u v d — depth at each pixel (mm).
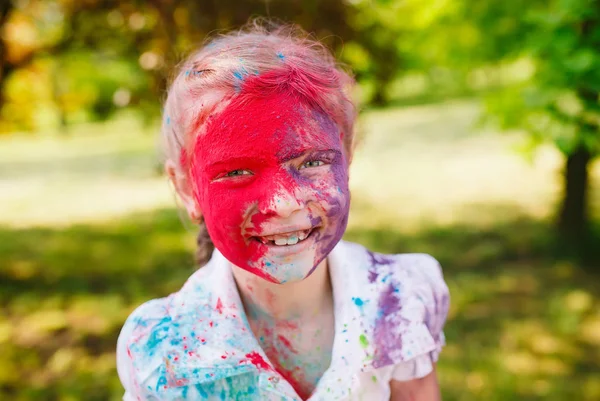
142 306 1213
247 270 1049
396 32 5453
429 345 1157
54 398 3385
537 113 3701
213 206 1015
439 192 7824
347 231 6363
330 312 1213
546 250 5281
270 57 1043
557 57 3531
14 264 5863
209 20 4156
